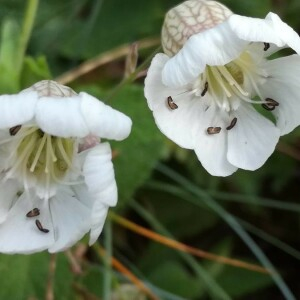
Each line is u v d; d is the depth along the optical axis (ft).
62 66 0.34
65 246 0.23
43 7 0.34
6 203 0.23
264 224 0.35
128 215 0.33
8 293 0.28
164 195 0.33
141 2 0.34
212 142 0.24
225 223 0.35
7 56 0.28
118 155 0.29
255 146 0.24
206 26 0.23
